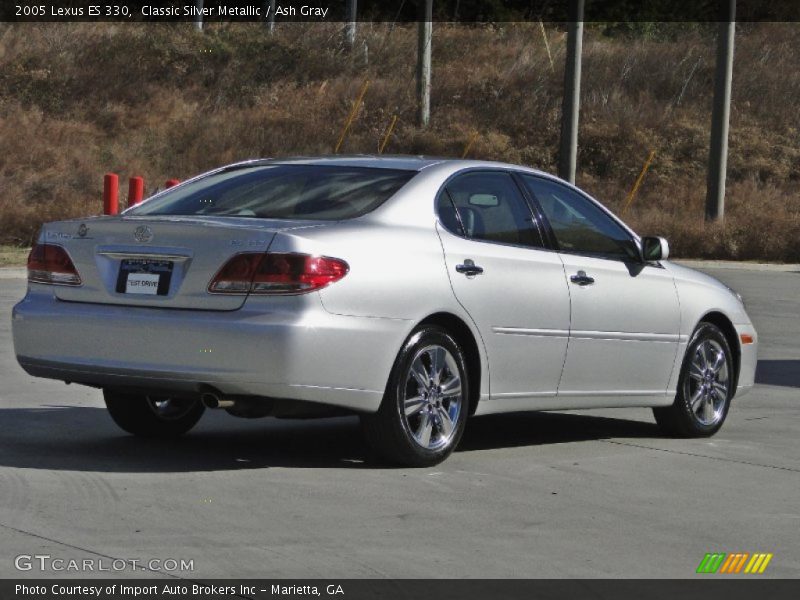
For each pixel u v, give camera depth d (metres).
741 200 46.19
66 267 9.20
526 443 10.83
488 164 10.23
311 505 8.11
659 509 8.43
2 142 40.97
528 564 6.94
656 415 11.47
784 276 32.19
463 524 7.79
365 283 8.84
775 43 62.25
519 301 9.86
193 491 8.38
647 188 49.34
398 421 9.12
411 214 9.41
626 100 54.50
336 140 49.09
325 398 8.72
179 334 8.67
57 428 10.66
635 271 10.91
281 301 8.59
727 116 39.50
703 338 11.48
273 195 9.60
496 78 54.62
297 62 54.44
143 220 8.98
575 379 10.41
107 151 43.34
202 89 51.75
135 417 10.26
